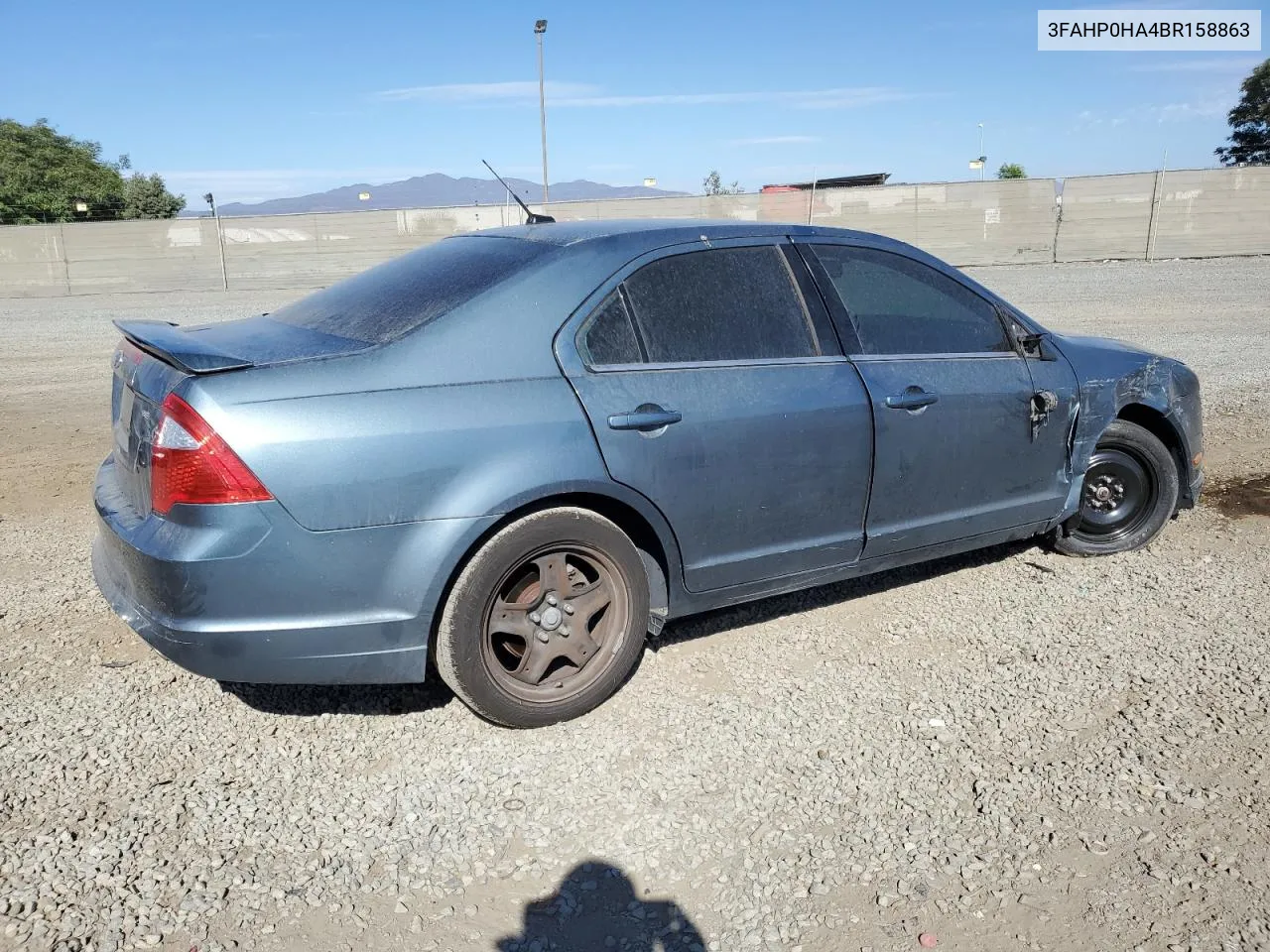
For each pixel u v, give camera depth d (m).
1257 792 3.11
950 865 2.80
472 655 3.30
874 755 3.35
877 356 4.16
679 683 3.86
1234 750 3.34
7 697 3.70
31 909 2.58
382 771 3.27
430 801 3.10
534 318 3.44
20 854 2.80
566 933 2.56
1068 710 3.62
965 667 3.97
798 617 4.48
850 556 4.16
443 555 3.19
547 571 3.44
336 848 2.87
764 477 3.79
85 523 5.84
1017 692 3.76
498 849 2.88
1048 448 4.69
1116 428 5.06
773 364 3.86
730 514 3.75
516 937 2.55
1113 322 14.55
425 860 2.83
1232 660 3.98
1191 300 17.20
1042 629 4.33
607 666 3.60
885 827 2.96
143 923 2.55
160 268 29.53
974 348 4.50
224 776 3.21
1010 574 4.99
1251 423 8.08
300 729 3.53
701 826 2.98
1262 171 26.69
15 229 28.98
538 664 3.48
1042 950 2.50
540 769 3.28
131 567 3.12
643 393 3.54
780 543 3.92
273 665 3.12
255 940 2.51
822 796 3.12
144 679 3.87
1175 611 4.49
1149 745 3.38
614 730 3.52
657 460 3.53
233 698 3.73
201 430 2.97
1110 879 2.74
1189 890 2.69
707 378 3.69
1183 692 3.73
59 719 3.55
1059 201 28.00
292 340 3.42
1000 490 4.55
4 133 51.91
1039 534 4.97
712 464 3.65
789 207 29.39
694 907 2.65
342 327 3.52
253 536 2.99
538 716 3.48
